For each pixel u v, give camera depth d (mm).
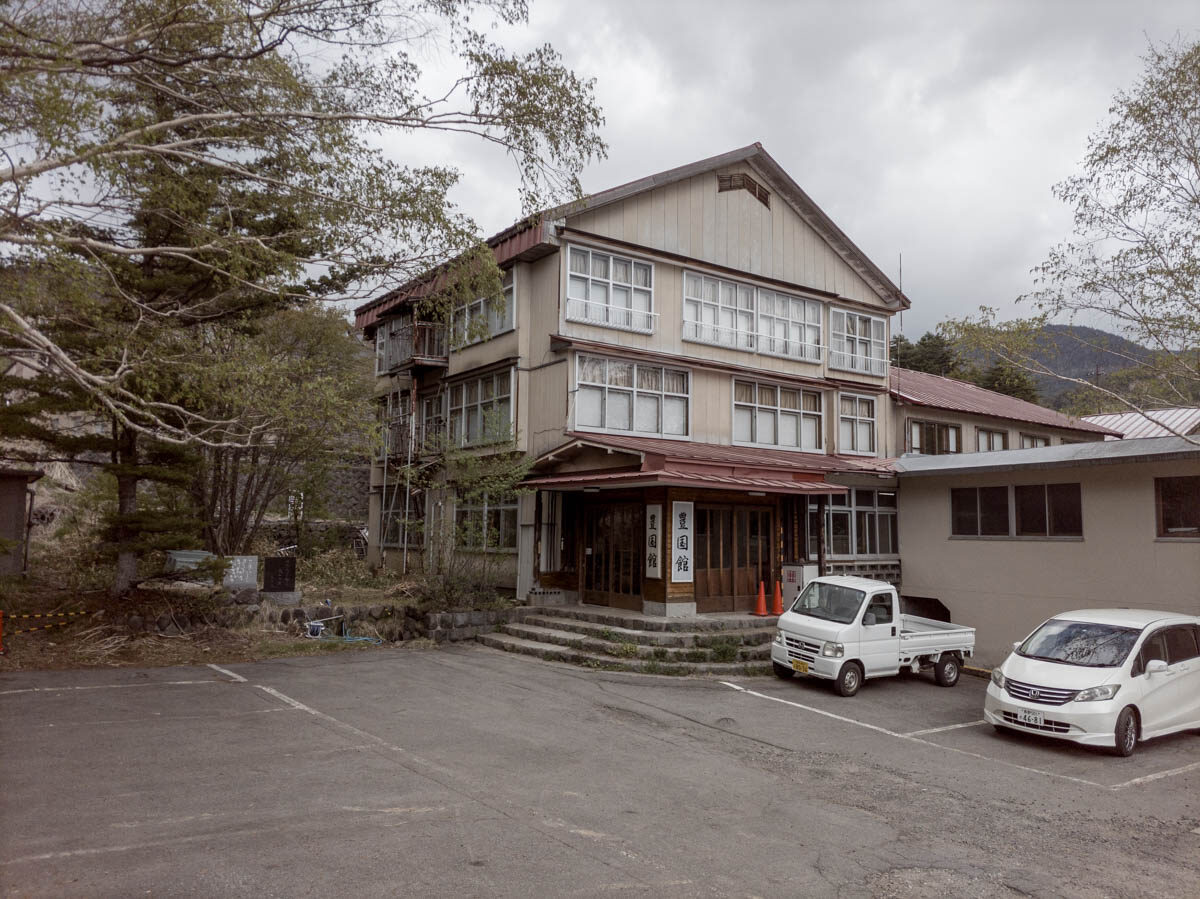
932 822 7020
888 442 24469
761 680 13344
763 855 6000
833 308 23328
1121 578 16469
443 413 21422
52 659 11945
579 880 5320
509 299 18641
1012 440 28922
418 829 6090
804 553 19141
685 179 19828
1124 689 9977
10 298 8953
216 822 6027
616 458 16109
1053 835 6859
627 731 9648
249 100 9445
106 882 4930
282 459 20484
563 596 17922
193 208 9945
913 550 20953
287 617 15320
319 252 10219
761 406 21031
